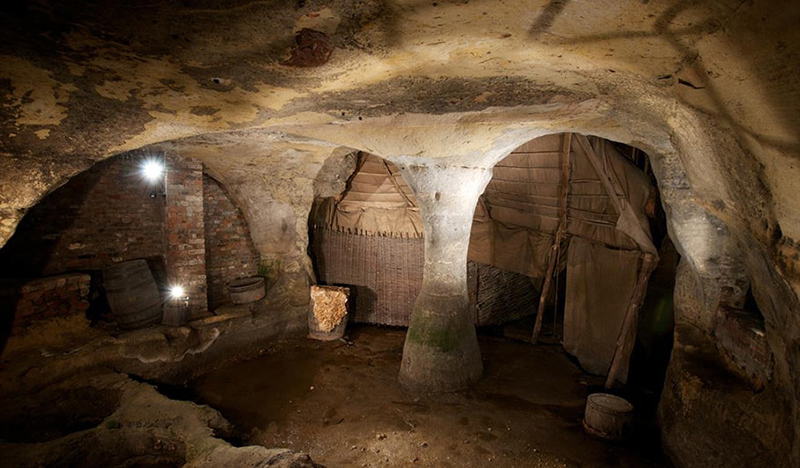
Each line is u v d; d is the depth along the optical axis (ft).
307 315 23.47
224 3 4.78
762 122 4.69
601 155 16.49
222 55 6.17
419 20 5.33
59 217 17.17
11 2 4.58
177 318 18.45
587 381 18.31
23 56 5.80
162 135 9.32
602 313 18.47
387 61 6.86
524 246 21.95
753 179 5.72
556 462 13.10
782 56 3.79
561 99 9.58
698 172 7.48
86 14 4.89
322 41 5.88
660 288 19.43
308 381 18.61
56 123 7.61
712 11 4.15
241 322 20.63
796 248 5.49
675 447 12.44
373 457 13.66
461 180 16.49
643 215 16.06
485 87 8.80
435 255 17.61
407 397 17.21
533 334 22.41
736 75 4.57
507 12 5.09
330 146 19.26
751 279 8.56
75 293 16.57
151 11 4.88
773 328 8.46
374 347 22.31
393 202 24.48
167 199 18.63
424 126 12.92
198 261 19.76
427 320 17.76
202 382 18.33
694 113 6.08
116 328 17.46
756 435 9.68
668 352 18.99
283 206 22.67
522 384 18.16
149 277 18.65
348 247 25.85
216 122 9.33
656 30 4.90
